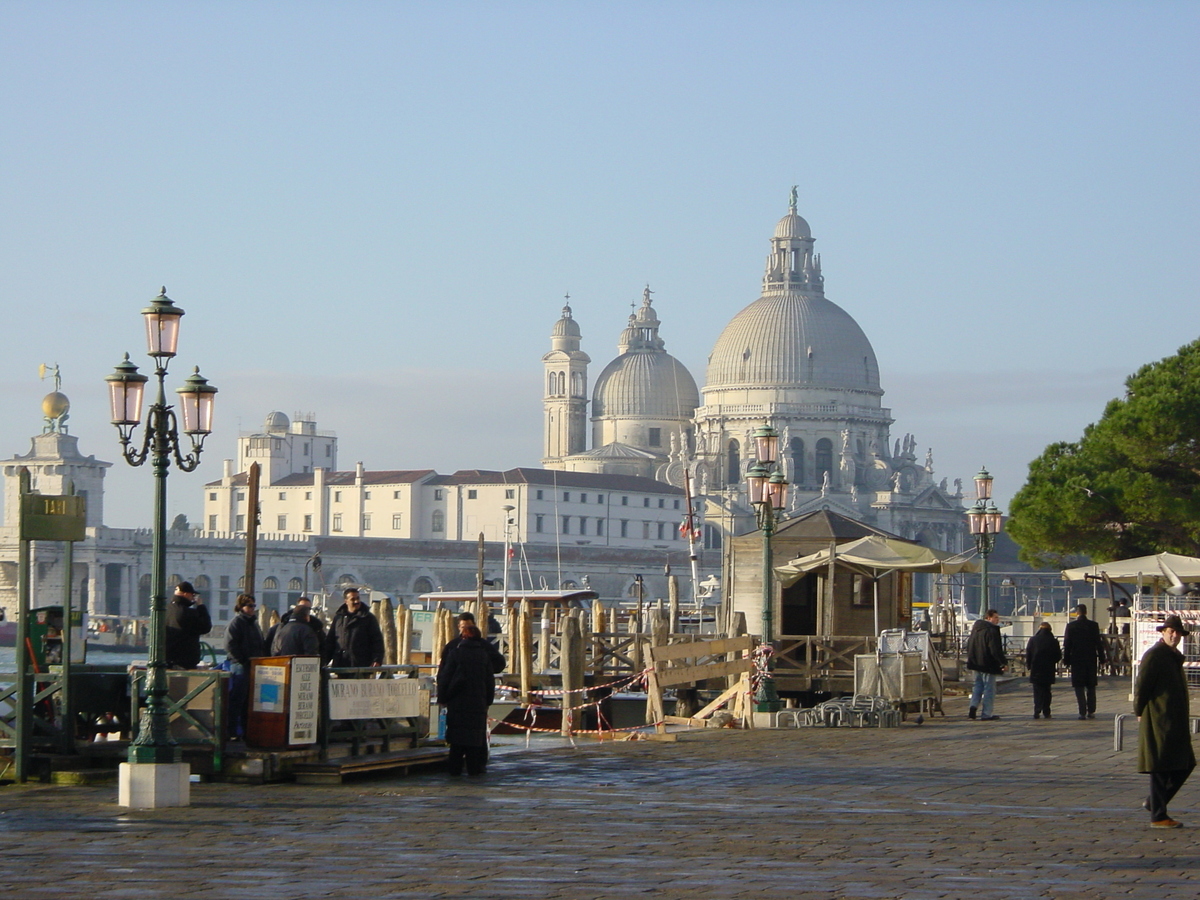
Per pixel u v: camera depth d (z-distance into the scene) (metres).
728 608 73.44
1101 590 190.75
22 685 32.41
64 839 24.80
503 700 65.62
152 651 29.52
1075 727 48.34
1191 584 75.06
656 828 26.17
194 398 32.91
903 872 22.05
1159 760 26.12
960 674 74.44
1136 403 89.06
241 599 36.84
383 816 27.58
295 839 24.86
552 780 33.44
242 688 35.25
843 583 69.06
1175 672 26.34
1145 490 86.19
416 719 37.03
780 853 23.64
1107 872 22.14
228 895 20.11
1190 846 24.45
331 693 33.91
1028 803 29.66
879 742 42.94
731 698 51.78
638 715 65.69
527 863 22.67
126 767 28.80
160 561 30.31
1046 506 90.06
